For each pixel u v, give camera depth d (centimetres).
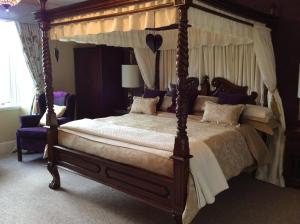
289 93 380
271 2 381
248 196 330
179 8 214
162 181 240
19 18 486
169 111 458
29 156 482
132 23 259
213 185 252
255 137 351
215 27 291
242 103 388
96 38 423
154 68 525
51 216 285
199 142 272
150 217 283
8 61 516
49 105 345
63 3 493
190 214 228
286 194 336
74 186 357
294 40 369
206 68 453
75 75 620
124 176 272
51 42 569
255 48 354
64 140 339
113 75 598
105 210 297
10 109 515
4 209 300
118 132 316
